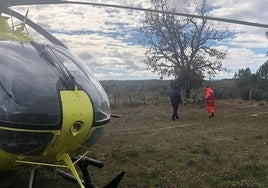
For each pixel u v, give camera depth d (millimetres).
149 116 23891
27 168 5988
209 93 23219
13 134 5262
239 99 40000
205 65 39344
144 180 8852
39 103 5387
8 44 5984
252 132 16250
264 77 48812
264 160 10781
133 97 39938
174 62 39562
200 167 9922
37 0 6465
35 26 6984
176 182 8492
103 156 11195
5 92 5336
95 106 5934
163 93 46062
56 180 8555
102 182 8805
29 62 5797
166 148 12711
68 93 5672
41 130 5344
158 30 39250
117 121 21328
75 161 6418
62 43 7012
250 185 8180
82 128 5688
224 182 8547
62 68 5992
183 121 21328
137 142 14062
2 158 5430
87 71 6520
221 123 19953
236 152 11859
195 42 38938
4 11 6672
